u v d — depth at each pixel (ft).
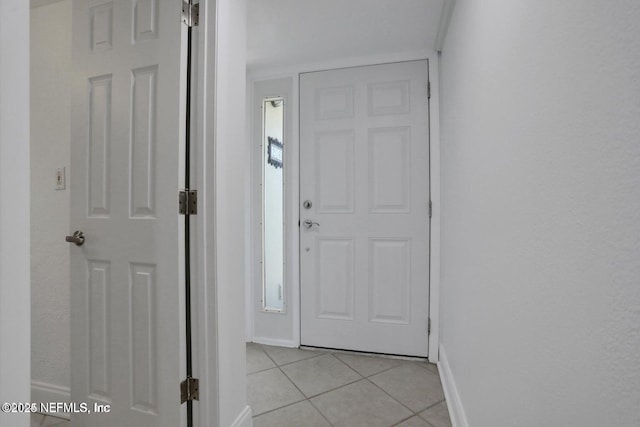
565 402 1.75
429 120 7.06
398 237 7.19
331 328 7.55
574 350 1.67
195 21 4.09
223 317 4.14
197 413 4.04
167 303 4.00
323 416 5.08
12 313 1.42
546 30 1.98
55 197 5.27
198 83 4.03
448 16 5.50
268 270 8.04
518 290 2.42
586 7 1.56
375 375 6.36
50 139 5.30
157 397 4.03
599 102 1.46
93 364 4.35
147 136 4.10
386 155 7.26
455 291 5.00
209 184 4.01
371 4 5.50
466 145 4.19
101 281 4.33
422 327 7.07
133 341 4.16
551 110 1.92
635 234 1.24
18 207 1.45
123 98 4.23
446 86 5.99
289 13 5.75
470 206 3.96
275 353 7.39
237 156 4.53
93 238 4.36
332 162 7.55
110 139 4.30
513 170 2.52
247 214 8.08
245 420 4.56
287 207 7.84
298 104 7.75
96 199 4.37
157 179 4.05
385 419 4.99
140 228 4.12
